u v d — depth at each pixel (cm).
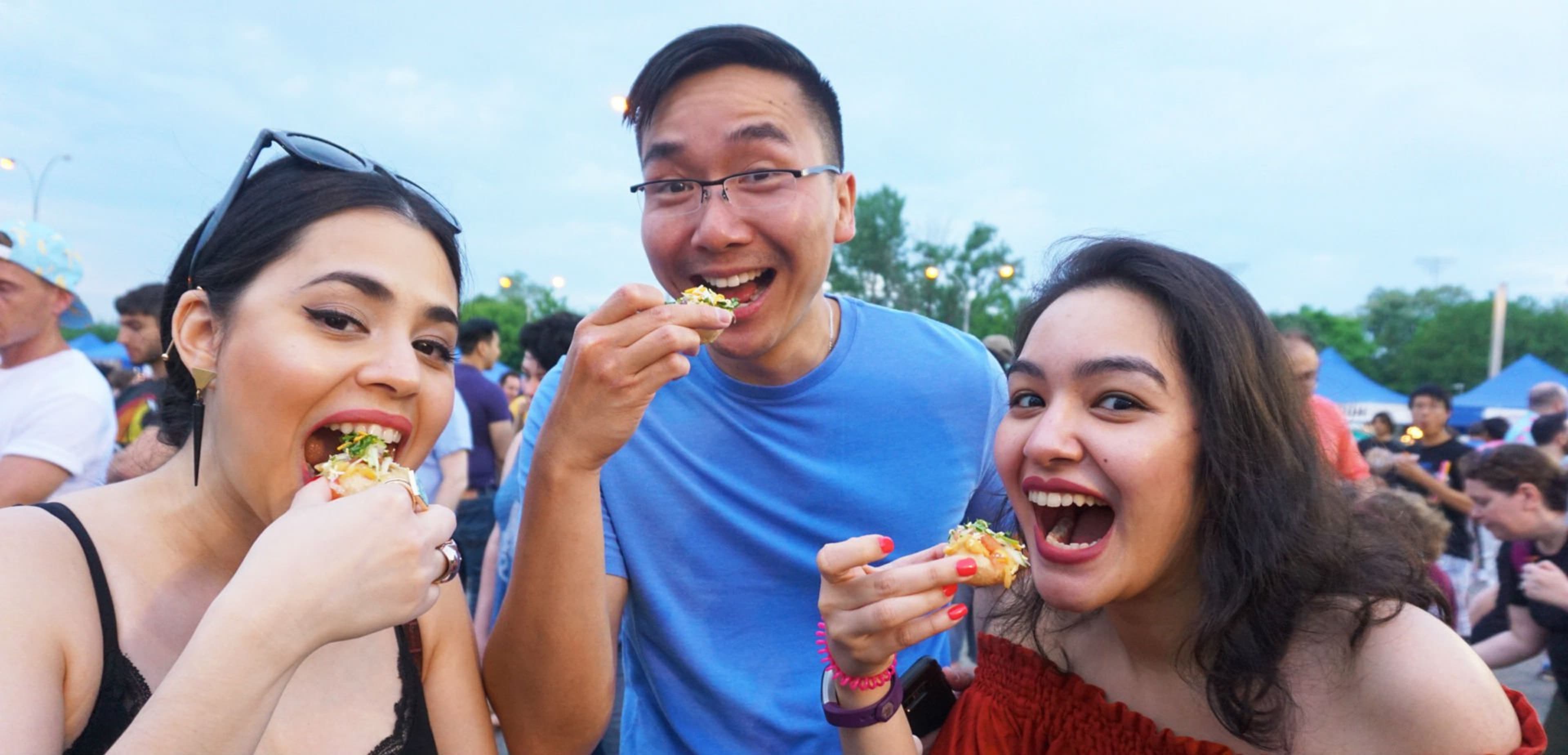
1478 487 105
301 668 34
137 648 31
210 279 33
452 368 39
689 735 53
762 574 53
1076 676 43
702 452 54
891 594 38
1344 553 37
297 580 26
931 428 56
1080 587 38
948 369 57
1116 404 38
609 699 43
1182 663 41
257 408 32
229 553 35
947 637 62
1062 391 39
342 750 34
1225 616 37
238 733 24
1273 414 39
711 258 51
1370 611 35
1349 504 40
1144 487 37
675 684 54
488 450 164
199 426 34
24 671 27
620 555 53
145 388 140
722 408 54
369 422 34
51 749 27
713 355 55
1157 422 38
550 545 39
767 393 54
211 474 34
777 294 52
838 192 56
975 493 62
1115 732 40
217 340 33
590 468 39
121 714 30
